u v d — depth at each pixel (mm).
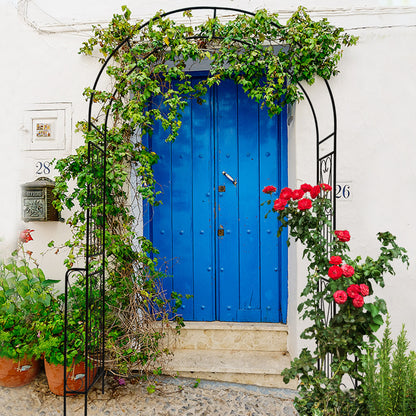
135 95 2762
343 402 1906
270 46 2670
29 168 3129
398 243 2887
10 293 2578
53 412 2381
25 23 3113
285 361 2938
